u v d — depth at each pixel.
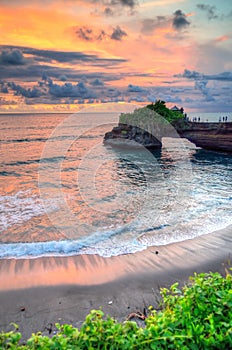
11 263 6.84
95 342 2.14
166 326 2.26
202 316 2.41
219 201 12.62
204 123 38.03
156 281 6.08
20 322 4.74
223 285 2.70
